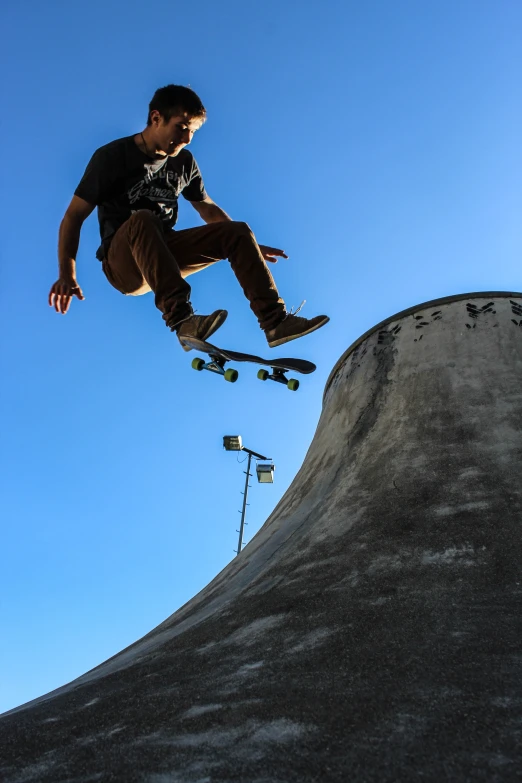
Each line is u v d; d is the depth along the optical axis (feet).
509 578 10.94
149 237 13.76
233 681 9.22
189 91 14.30
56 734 8.60
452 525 13.29
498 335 22.02
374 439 19.57
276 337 14.52
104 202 15.02
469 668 8.04
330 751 6.53
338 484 18.25
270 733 7.13
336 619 10.71
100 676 13.19
